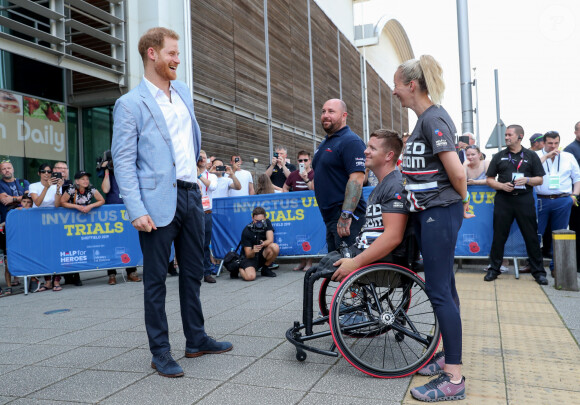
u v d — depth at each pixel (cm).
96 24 928
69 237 658
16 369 292
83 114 1009
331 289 511
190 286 305
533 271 559
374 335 319
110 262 679
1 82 845
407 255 286
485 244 638
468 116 1005
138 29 938
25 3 740
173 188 288
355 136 345
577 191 615
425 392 229
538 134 696
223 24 1105
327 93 1844
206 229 641
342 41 2064
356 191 331
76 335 374
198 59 994
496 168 570
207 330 370
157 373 276
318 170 360
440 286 246
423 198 249
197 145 322
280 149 911
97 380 268
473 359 291
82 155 1005
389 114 2892
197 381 261
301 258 717
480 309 426
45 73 935
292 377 264
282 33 1455
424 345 289
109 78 903
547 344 319
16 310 499
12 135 863
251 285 600
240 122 1177
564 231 516
